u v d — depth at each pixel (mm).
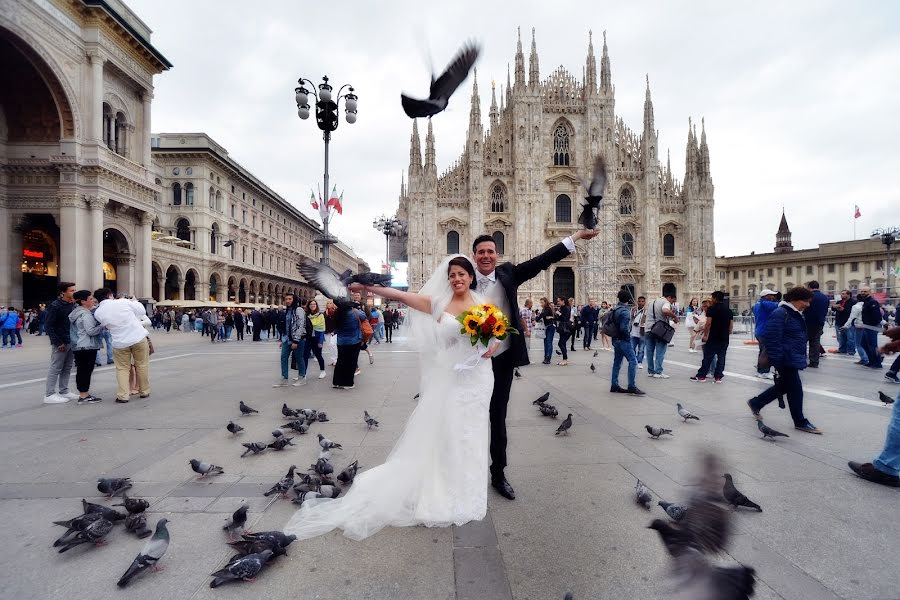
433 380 3609
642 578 2658
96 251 29906
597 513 3521
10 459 4773
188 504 3693
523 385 9617
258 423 6297
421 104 3082
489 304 3494
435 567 2781
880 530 3232
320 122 16453
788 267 72438
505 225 51094
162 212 49625
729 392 8742
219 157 52125
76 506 3668
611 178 51000
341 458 4793
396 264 59781
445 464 3430
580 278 51562
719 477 1610
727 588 1400
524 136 50594
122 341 7754
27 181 29984
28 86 28500
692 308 18391
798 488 3977
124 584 2553
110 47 31266
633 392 8477
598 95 51250
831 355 15203
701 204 52844
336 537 3152
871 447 5168
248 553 2746
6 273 29828
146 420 6488
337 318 9086
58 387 8797
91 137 29922
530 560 2854
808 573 2699
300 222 88000
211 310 26969
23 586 2578
